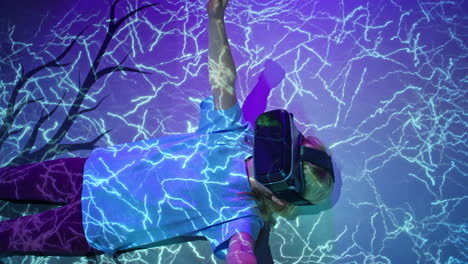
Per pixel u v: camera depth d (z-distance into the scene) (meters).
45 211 1.70
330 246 1.82
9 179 1.68
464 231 1.82
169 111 2.05
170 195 1.45
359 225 1.85
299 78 2.08
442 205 1.86
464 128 1.98
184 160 1.46
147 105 2.06
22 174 1.68
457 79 2.06
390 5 2.21
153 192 1.46
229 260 1.28
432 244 1.81
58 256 1.79
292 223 1.85
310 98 2.04
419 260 1.79
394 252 1.80
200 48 2.15
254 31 2.17
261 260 1.81
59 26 2.21
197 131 1.55
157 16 2.22
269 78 2.08
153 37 2.18
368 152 1.95
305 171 1.30
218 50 1.50
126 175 1.49
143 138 2.01
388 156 1.94
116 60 2.14
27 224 1.61
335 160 1.94
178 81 2.10
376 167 1.93
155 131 2.02
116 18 2.21
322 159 1.33
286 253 1.82
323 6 2.21
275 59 2.12
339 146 1.97
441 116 2.00
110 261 1.80
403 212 1.86
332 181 1.37
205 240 1.83
